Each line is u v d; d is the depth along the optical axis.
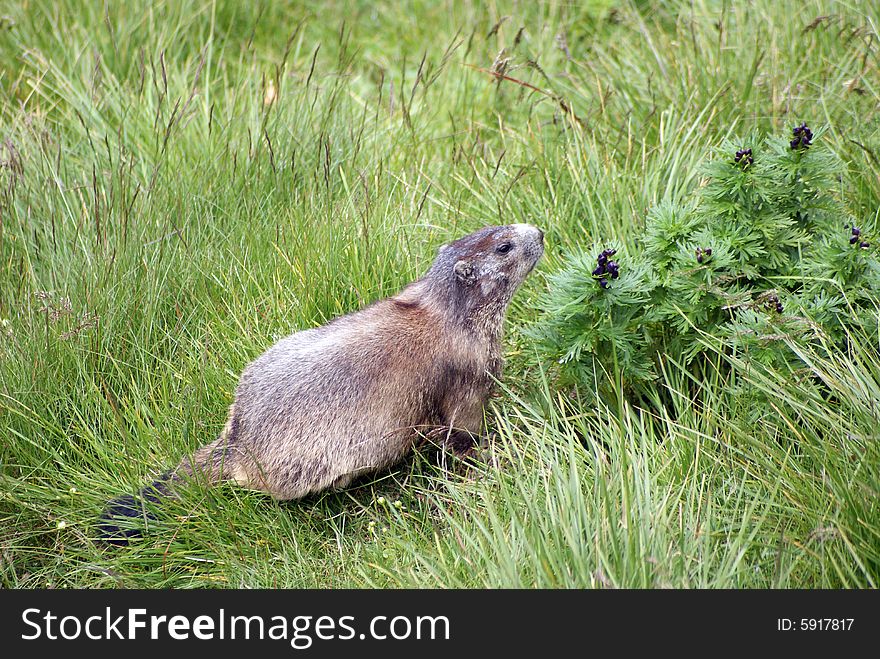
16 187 9.28
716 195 7.59
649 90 10.39
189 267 8.62
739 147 7.67
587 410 7.62
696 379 7.32
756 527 5.90
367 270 8.56
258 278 8.66
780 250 7.48
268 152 9.89
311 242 8.70
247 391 7.25
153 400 7.73
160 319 8.41
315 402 7.07
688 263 7.33
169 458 7.49
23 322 7.98
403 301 7.61
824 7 10.59
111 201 9.02
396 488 7.49
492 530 6.53
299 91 10.87
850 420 6.29
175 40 12.07
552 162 9.71
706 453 6.68
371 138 10.55
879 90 9.57
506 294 7.58
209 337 8.23
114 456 7.48
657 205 8.45
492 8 12.55
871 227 7.89
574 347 7.22
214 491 7.07
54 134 10.30
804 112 9.69
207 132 10.19
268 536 7.07
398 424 7.23
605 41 12.03
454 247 7.56
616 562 5.66
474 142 10.50
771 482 6.32
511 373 8.14
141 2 12.09
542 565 5.69
